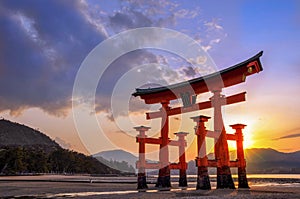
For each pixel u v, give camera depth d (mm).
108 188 32469
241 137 25516
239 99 22703
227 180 23000
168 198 17578
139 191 24531
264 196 18109
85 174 122375
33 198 21062
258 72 22500
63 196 22062
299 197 17594
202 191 21906
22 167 102750
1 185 40438
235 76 22875
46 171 112062
